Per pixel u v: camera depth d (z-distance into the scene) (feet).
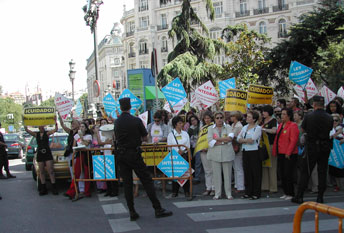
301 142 27.43
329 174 29.43
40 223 21.40
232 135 25.11
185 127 36.14
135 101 37.55
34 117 29.84
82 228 19.90
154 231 18.49
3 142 42.01
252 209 22.00
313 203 9.90
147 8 166.30
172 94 36.14
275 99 92.32
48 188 33.81
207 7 62.59
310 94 39.27
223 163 25.48
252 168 24.85
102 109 47.34
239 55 75.31
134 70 64.39
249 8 139.54
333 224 18.28
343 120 29.01
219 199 25.50
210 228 18.43
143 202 25.66
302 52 71.77
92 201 26.89
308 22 68.39
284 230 17.52
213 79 66.74
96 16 49.80
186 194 26.50
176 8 158.61
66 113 32.22
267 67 72.33
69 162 29.32
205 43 63.57
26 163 48.65
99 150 28.43
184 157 26.48
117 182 28.37
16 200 28.73
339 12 66.54
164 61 163.12
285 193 25.05
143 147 27.04
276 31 134.82
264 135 25.50
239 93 31.86
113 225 20.08
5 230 20.29
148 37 165.07
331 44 86.17
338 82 85.56
